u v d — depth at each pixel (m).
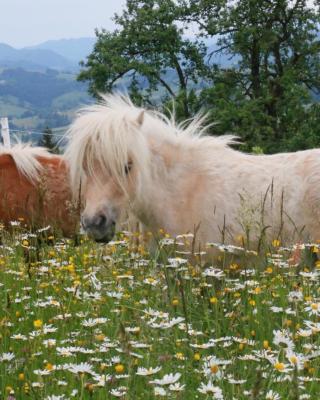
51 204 7.80
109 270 5.23
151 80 39.41
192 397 3.11
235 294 4.39
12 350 3.84
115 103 6.04
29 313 4.38
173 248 5.16
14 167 7.94
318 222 5.85
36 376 3.31
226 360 3.34
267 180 5.96
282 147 35.34
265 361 3.39
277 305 4.38
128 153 5.49
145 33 39.16
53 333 4.03
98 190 5.46
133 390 3.09
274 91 39.06
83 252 6.13
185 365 3.38
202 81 40.44
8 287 5.10
